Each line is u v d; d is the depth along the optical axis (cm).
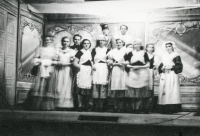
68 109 894
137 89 871
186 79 939
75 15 1000
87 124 727
